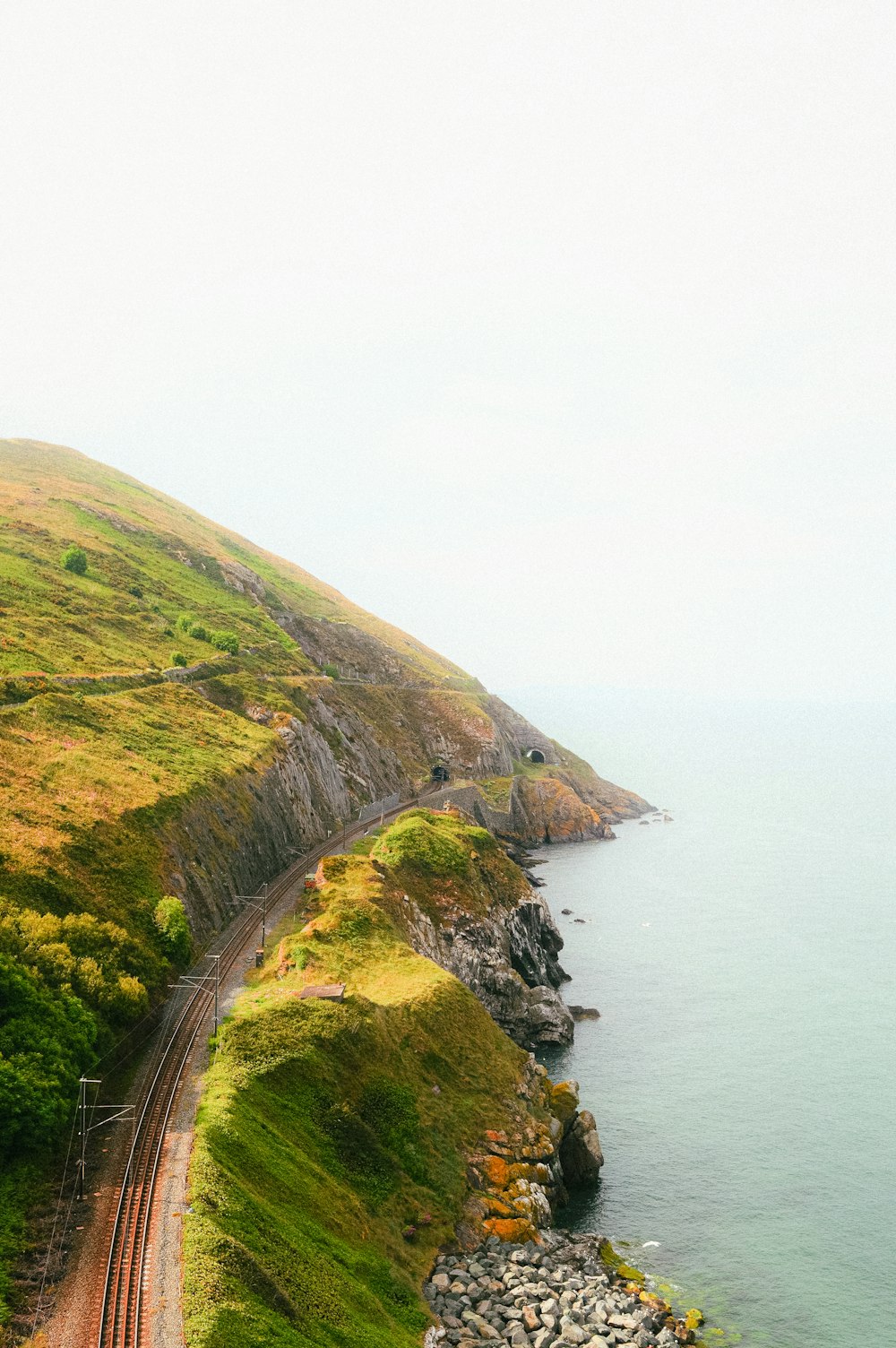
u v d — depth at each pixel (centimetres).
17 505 17600
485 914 10231
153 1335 3403
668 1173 7000
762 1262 5891
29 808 7031
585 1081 8606
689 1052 9294
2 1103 4275
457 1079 6775
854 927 14238
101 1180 4338
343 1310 4147
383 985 7369
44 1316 3475
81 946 5847
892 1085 8550
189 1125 4862
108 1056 5372
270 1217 4409
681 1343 5047
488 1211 5822
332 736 15288
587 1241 5938
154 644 13525
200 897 7869
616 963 12219
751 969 12038
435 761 19688
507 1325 4862
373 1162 5569
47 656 10925
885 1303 5491
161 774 8881
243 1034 5856
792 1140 7506
